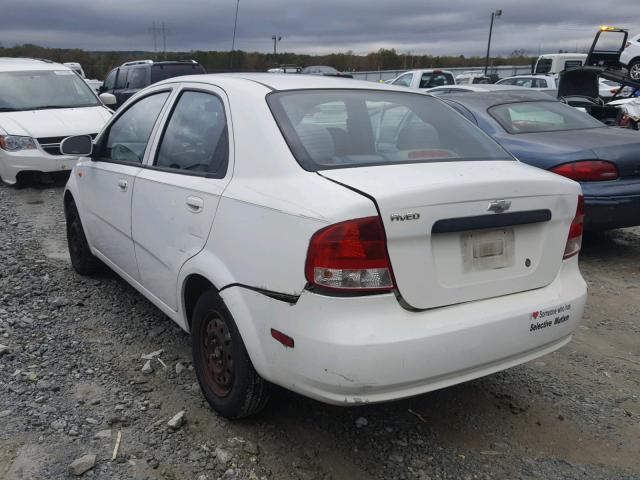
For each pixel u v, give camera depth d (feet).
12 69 34.24
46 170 30.14
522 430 10.51
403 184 8.45
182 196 10.85
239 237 9.32
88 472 8.94
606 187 18.37
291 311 8.45
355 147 9.93
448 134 11.28
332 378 8.15
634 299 16.80
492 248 9.16
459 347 8.57
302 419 10.59
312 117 10.14
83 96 34.71
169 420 10.37
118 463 9.19
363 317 8.15
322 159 9.36
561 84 40.57
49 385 11.31
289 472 9.22
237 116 10.39
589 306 16.30
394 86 12.49
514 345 9.20
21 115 31.24
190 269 10.48
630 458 9.82
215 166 10.48
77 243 17.19
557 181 9.77
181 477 8.98
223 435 10.03
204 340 10.67
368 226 8.05
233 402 9.89
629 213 18.52
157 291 12.16
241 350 9.51
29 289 16.20
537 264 9.66
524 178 9.34
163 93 13.14
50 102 33.19
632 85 37.78
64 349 12.91
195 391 11.35
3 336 13.32
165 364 12.37
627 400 11.56
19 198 28.60
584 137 20.03
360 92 11.39
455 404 11.29
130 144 13.75
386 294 8.24
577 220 10.19
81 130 30.81
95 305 15.37
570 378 12.36
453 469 9.44
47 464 9.07
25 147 29.86
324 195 8.42
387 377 8.15
